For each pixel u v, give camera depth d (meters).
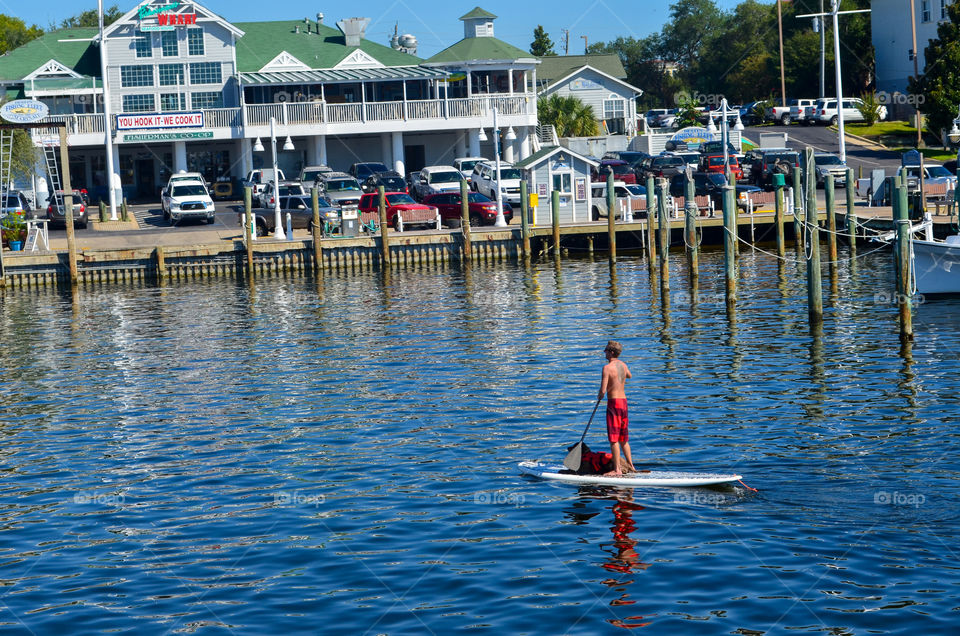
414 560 25.22
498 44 125.06
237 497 30.11
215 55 118.75
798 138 137.62
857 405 37.19
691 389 40.59
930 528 25.73
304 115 114.56
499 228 88.19
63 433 37.94
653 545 25.52
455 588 23.66
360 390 42.66
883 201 89.50
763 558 24.48
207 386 44.72
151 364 49.84
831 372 42.56
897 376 41.41
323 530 27.31
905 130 139.38
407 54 130.62
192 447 35.44
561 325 55.66
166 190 99.62
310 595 23.59
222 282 79.31
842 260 76.25
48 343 56.38
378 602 23.12
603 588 23.38
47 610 23.30
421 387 42.75
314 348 52.12
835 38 108.56
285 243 83.00
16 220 84.62
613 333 52.78
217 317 63.09
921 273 59.78
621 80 152.75
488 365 46.38
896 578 23.20
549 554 25.28
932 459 30.73
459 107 118.00
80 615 23.00
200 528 27.80
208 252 82.06
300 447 34.84
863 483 28.98
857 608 22.02
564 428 36.00
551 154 89.62
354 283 76.00
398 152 118.25
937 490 28.19
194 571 25.05
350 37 127.38
